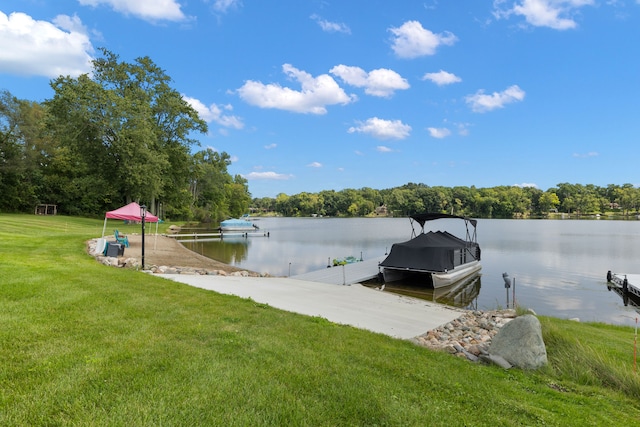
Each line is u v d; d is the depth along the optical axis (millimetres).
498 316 10195
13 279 7578
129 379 3615
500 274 21062
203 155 78375
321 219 124562
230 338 5113
